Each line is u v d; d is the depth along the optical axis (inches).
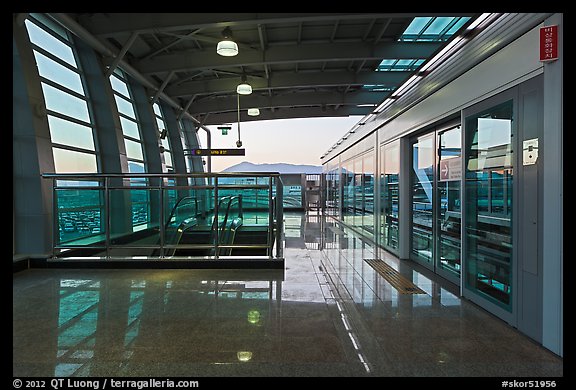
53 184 205.6
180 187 205.8
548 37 99.7
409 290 161.3
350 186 426.9
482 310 134.6
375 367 89.8
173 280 174.4
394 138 253.3
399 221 240.4
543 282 103.7
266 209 241.3
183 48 339.0
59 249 205.6
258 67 399.5
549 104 101.5
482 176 139.1
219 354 96.3
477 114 142.0
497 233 129.1
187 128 611.5
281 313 128.1
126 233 221.3
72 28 239.3
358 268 207.3
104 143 297.0
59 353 97.1
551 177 100.7
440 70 173.3
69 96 265.7
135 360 93.1
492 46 128.9
